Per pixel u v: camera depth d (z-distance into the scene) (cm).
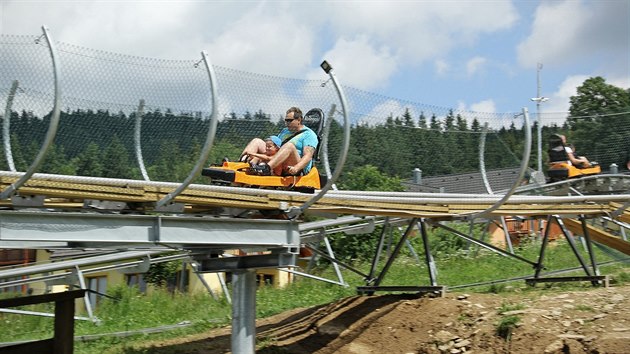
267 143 1062
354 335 1205
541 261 1400
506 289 1384
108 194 891
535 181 1758
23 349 1013
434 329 1154
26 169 814
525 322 1080
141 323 1559
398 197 1150
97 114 849
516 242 2492
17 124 805
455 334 1127
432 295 1245
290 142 1049
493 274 1734
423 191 1239
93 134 859
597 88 4362
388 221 1368
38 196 874
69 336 1044
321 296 1630
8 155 819
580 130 2095
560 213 1346
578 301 1141
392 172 1218
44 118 792
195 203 957
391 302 1263
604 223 1509
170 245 1030
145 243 931
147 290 1856
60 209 980
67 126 836
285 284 1861
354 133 1165
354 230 1557
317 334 1245
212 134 878
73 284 1582
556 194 1950
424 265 1994
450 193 1266
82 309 1852
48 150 793
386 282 1770
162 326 1495
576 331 1049
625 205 1396
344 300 1334
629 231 1781
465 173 1265
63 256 1636
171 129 908
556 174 2003
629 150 2066
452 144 1255
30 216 841
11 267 1575
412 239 2261
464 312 1166
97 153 870
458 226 2316
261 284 1953
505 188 1284
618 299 1124
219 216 1051
